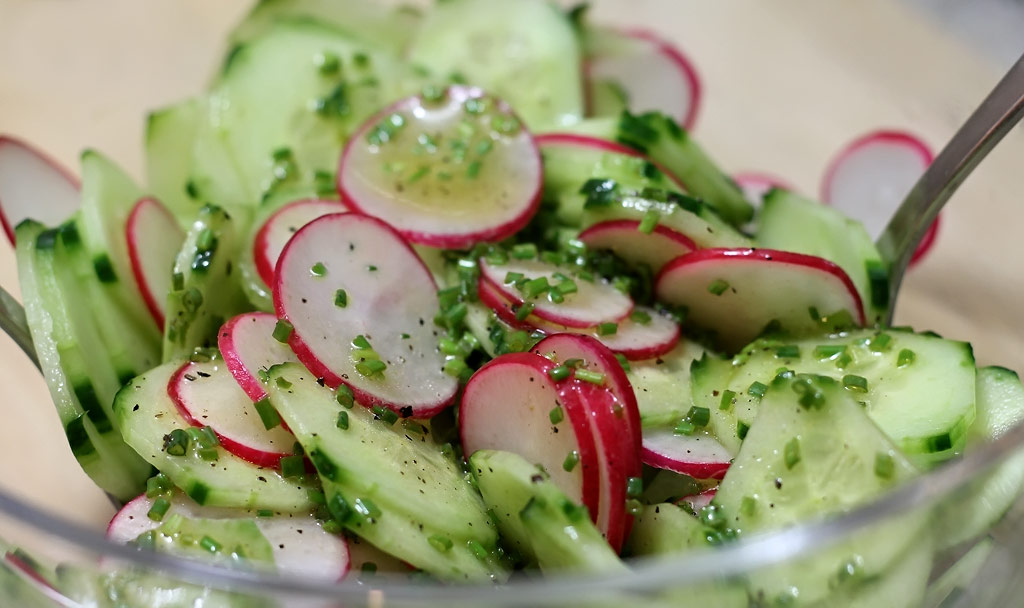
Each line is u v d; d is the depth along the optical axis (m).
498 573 0.20
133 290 0.23
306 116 0.26
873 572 0.17
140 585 0.17
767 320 0.23
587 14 0.31
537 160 0.24
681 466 0.21
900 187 0.28
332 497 0.19
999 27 0.28
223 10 0.32
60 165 0.27
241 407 0.20
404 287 0.22
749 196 0.29
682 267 0.22
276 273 0.21
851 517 0.17
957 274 0.26
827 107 0.31
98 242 0.22
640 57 0.30
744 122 0.31
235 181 0.26
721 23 0.33
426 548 0.19
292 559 0.19
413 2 0.32
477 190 0.24
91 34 0.30
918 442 0.20
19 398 0.24
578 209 0.24
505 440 0.20
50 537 0.17
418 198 0.24
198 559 0.18
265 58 0.27
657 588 0.16
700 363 0.22
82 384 0.21
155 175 0.26
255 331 0.21
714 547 0.19
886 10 0.31
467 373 0.22
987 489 0.18
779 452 0.19
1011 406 0.21
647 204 0.22
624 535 0.20
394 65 0.27
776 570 0.17
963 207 0.26
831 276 0.22
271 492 0.20
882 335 0.22
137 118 0.30
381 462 0.20
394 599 0.16
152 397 0.21
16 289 0.23
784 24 0.32
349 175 0.24
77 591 0.18
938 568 0.18
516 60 0.28
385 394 0.21
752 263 0.22
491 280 0.22
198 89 0.31
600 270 0.23
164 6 0.31
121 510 0.20
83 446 0.21
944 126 0.28
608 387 0.20
